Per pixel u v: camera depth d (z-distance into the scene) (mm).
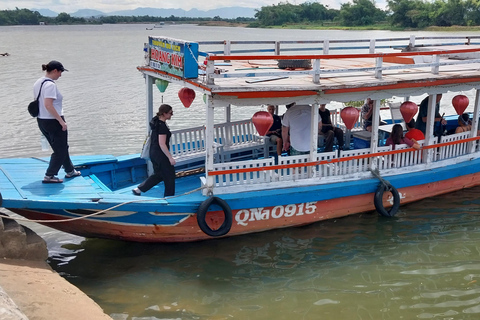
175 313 5922
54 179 7145
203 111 19812
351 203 8297
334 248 7547
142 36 122938
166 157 7348
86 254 7469
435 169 8914
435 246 7602
